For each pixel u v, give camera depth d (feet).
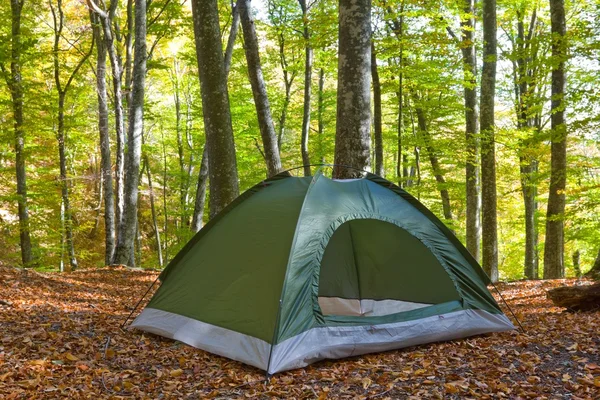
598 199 39.11
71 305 24.58
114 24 54.95
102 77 49.65
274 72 67.56
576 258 67.10
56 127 59.47
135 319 20.59
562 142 38.83
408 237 20.67
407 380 14.78
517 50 36.52
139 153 43.96
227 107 30.09
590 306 22.71
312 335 16.76
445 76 49.39
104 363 16.26
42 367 15.05
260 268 17.88
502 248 81.25
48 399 13.07
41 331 18.60
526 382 14.03
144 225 94.73
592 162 51.70
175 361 16.83
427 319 18.92
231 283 18.38
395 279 22.47
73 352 17.07
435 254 20.30
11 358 15.43
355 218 19.24
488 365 15.79
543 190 57.93
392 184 20.71
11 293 24.95
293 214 18.42
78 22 64.18
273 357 15.60
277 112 67.92
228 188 29.96
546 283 35.58
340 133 25.14
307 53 54.24
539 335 19.01
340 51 25.23
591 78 50.11
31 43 44.55
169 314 19.69
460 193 62.34
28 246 50.98
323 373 15.53
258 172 70.18
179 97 86.02
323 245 18.06
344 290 24.18
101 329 20.06
